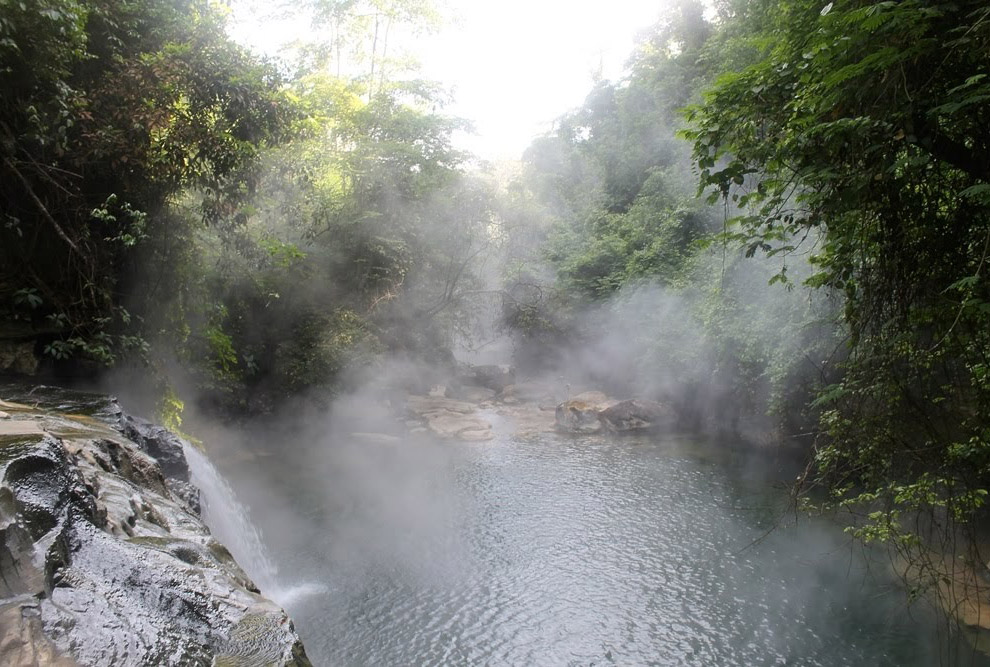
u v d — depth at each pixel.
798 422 13.55
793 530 10.73
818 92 3.77
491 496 13.23
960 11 3.37
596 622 8.21
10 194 8.11
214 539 4.14
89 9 7.99
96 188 8.99
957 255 4.04
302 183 14.86
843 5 3.54
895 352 4.52
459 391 25.55
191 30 9.29
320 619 8.24
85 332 8.88
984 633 6.80
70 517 2.99
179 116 8.90
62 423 5.39
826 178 3.93
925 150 3.63
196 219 11.41
